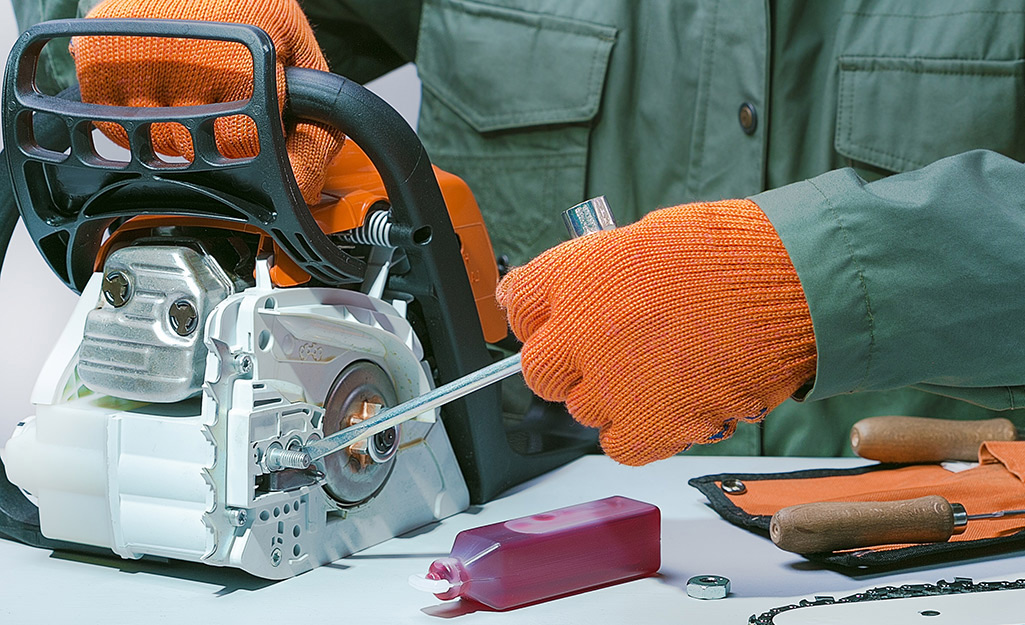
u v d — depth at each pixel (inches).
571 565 31.9
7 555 35.9
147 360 32.3
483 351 40.7
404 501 38.2
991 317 30.3
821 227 29.9
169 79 33.1
